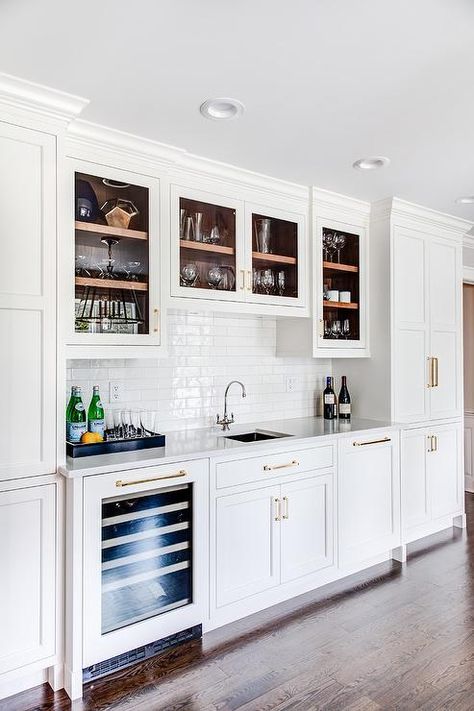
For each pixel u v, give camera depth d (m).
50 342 2.06
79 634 2.03
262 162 2.73
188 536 2.37
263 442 2.65
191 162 2.63
